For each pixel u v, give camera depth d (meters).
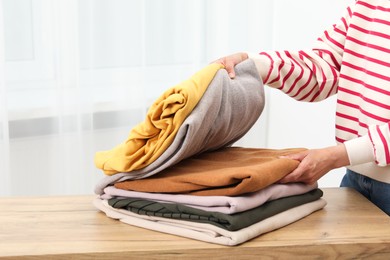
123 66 2.12
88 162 2.12
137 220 1.11
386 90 1.21
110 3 2.06
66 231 1.08
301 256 1.03
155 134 1.09
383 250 1.04
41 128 2.03
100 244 1.02
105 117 2.14
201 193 1.06
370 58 1.24
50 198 1.27
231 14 2.30
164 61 2.20
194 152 1.17
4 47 1.88
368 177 1.29
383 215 1.18
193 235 1.04
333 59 1.39
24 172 2.04
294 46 2.24
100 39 2.07
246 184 1.02
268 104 2.37
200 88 1.07
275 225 1.08
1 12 1.84
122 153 1.11
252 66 1.24
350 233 1.08
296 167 1.16
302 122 2.22
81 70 2.05
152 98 2.20
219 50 2.29
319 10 2.10
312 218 1.16
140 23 2.10
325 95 1.40
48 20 1.96
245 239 1.02
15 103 1.97
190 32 2.21
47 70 1.99
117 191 1.14
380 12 1.24
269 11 2.32
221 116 1.12
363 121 1.25
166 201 1.09
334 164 1.18
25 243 1.02
